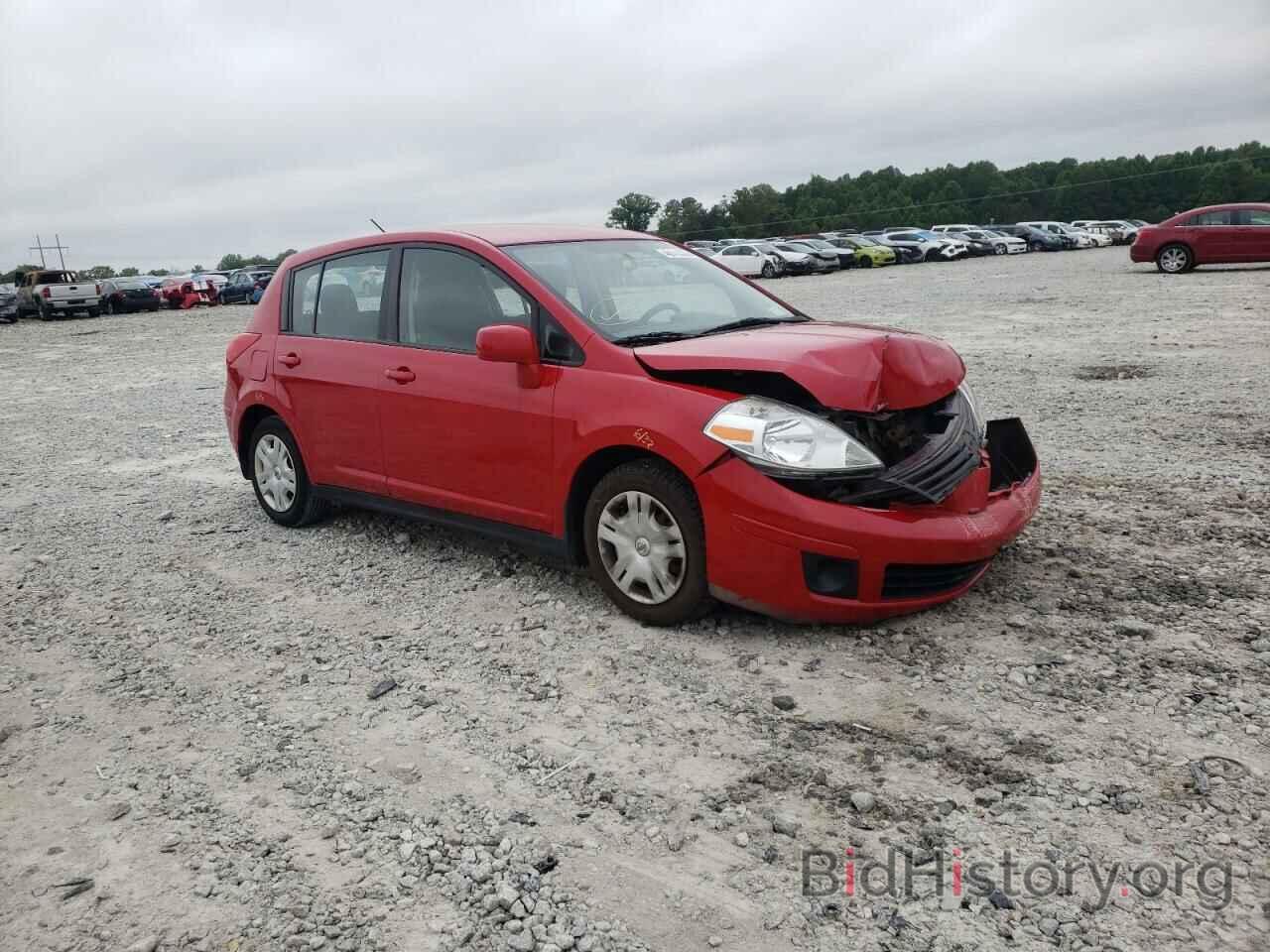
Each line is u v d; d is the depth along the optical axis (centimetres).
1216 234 2272
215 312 3534
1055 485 600
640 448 403
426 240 500
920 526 374
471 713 354
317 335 556
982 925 235
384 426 506
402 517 559
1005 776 294
